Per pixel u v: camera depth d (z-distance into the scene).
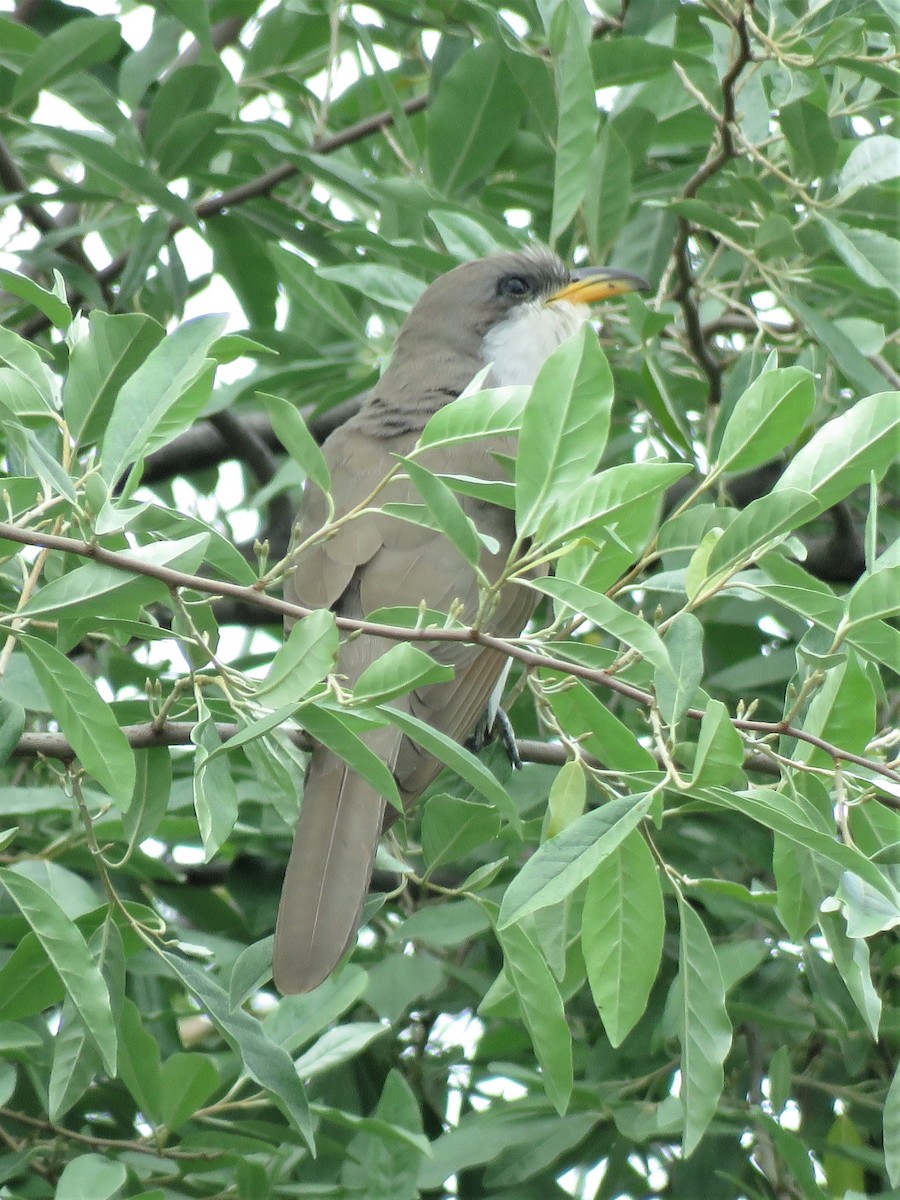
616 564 5.63
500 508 8.55
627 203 9.94
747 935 8.68
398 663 4.96
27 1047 7.07
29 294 6.23
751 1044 8.48
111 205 10.87
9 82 9.93
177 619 5.98
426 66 10.81
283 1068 5.82
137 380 5.30
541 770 8.87
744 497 11.30
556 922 6.03
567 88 8.27
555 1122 7.59
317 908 6.35
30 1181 7.43
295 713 5.03
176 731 6.14
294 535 5.40
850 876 5.22
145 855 7.89
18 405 5.56
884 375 9.61
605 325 10.80
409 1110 6.80
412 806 7.17
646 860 5.18
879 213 8.49
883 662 5.25
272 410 5.31
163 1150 6.85
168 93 9.72
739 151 8.83
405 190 9.32
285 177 10.59
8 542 5.61
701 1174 8.16
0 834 5.68
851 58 8.15
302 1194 6.94
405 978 7.77
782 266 9.04
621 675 6.07
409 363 9.83
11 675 6.96
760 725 5.69
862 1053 7.92
